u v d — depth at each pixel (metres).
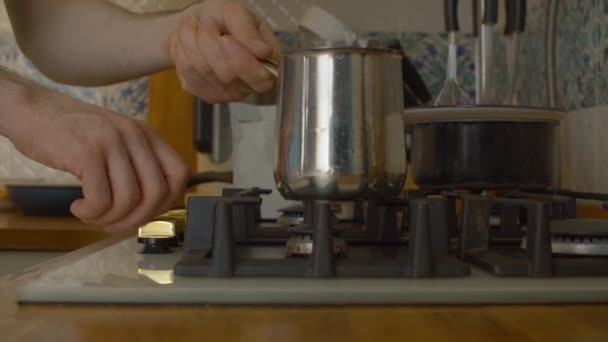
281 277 0.53
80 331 0.41
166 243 0.68
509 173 0.85
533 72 1.35
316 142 0.56
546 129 0.87
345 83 0.56
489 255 0.59
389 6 1.58
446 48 1.58
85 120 0.60
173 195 0.62
